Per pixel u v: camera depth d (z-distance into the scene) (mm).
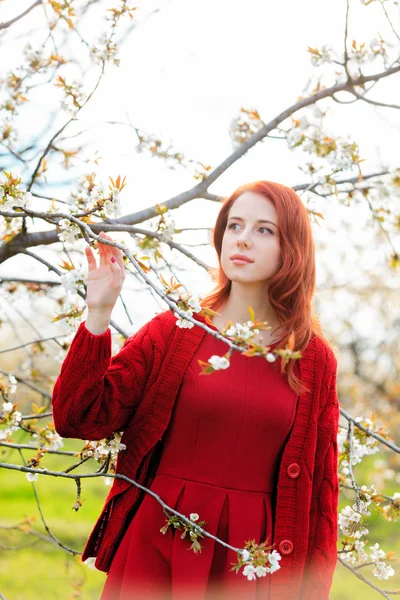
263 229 1990
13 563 6195
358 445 2287
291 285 2002
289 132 2520
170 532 1846
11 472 9703
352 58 2566
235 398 1888
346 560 2184
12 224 2367
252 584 1836
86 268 1855
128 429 1948
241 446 1887
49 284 2914
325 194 2498
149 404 1918
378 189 2686
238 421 1884
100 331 1777
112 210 1812
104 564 1936
